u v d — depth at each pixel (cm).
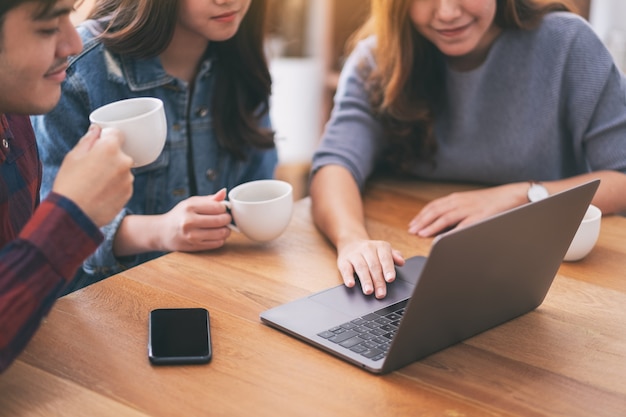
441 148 192
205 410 101
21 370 109
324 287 135
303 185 351
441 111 195
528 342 119
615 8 273
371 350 113
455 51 179
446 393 106
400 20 180
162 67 176
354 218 158
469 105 188
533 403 104
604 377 110
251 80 186
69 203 107
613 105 180
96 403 103
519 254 117
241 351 115
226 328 121
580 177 174
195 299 130
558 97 183
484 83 187
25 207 135
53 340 117
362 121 190
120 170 111
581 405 104
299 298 130
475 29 176
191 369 110
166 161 181
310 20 350
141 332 120
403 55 184
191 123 183
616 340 120
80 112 171
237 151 190
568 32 182
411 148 192
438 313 110
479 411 102
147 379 108
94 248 109
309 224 163
